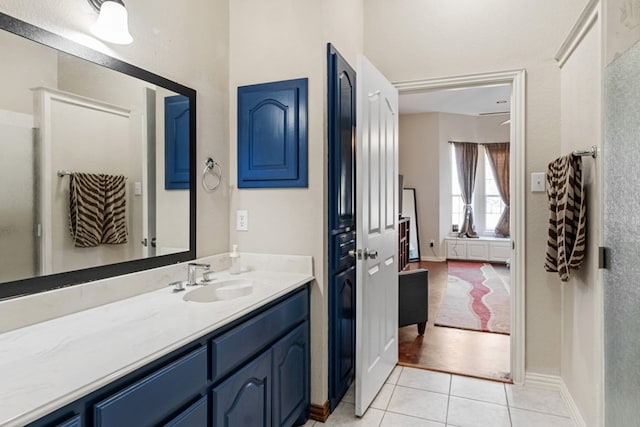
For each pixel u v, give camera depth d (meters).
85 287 1.38
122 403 0.93
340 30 2.29
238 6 2.19
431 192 7.25
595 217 1.71
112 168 1.51
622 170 1.35
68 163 1.35
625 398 1.34
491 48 2.48
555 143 2.35
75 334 1.15
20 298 1.19
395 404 2.21
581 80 1.91
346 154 2.31
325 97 2.05
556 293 2.36
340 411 2.15
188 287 1.73
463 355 2.90
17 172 1.20
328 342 2.12
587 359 1.85
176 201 1.83
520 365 2.42
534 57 2.39
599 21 1.60
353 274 2.45
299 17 2.05
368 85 2.12
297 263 2.08
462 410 2.14
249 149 2.17
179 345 1.10
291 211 2.09
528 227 2.40
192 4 1.93
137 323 1.25
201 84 1.99
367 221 2.10
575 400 2.05
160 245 1.73
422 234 7.33
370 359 2.19
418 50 2.65
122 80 1.55
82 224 1.39
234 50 2.20
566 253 1.90
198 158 1.97
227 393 1.33
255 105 2.14
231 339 1.35
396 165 2.70
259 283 1.86
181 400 1.13
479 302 4.36
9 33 1.18
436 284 5.27
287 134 2.07
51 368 0.92
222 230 2.17
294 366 1.86
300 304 1.92
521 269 2.41
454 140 7.30
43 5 1.27
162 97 1.74
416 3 2.65
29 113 1.23
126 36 1.46
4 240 1.16
